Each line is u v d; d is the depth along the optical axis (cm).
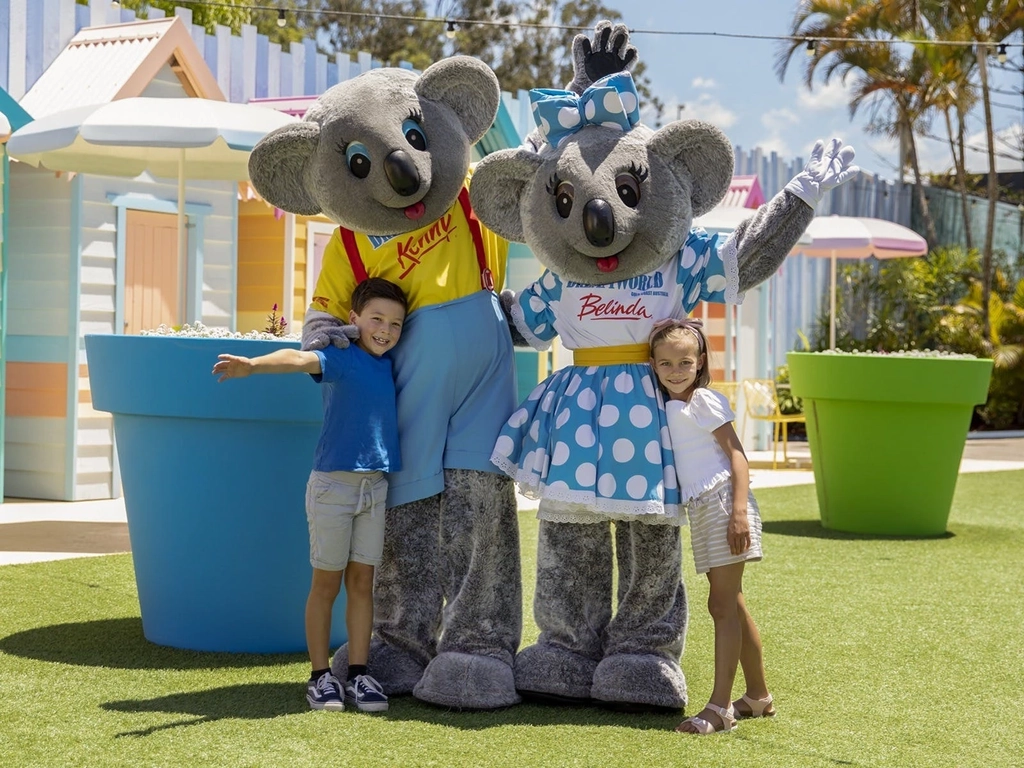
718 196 456
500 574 450
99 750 371
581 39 485
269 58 1120
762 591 658
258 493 494
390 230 451
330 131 447
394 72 464
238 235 1125
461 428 450
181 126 596
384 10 3059
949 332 1958
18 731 389
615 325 441
